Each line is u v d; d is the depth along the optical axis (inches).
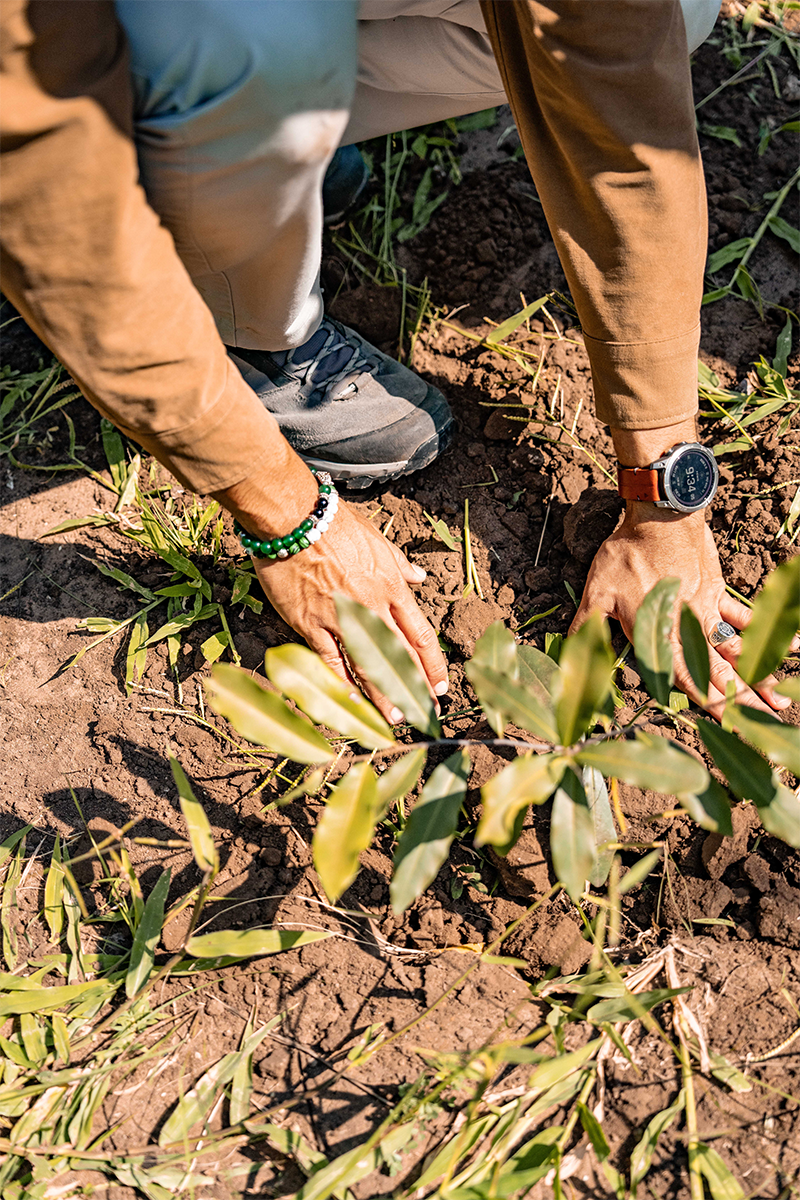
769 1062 42.7
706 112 73.4
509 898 48.3
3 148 30.8
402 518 60.3
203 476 41.2
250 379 56.8
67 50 31.0
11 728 55.0
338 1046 44.8
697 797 34.6
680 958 46.1
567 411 62.6
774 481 57.9
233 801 51.6
